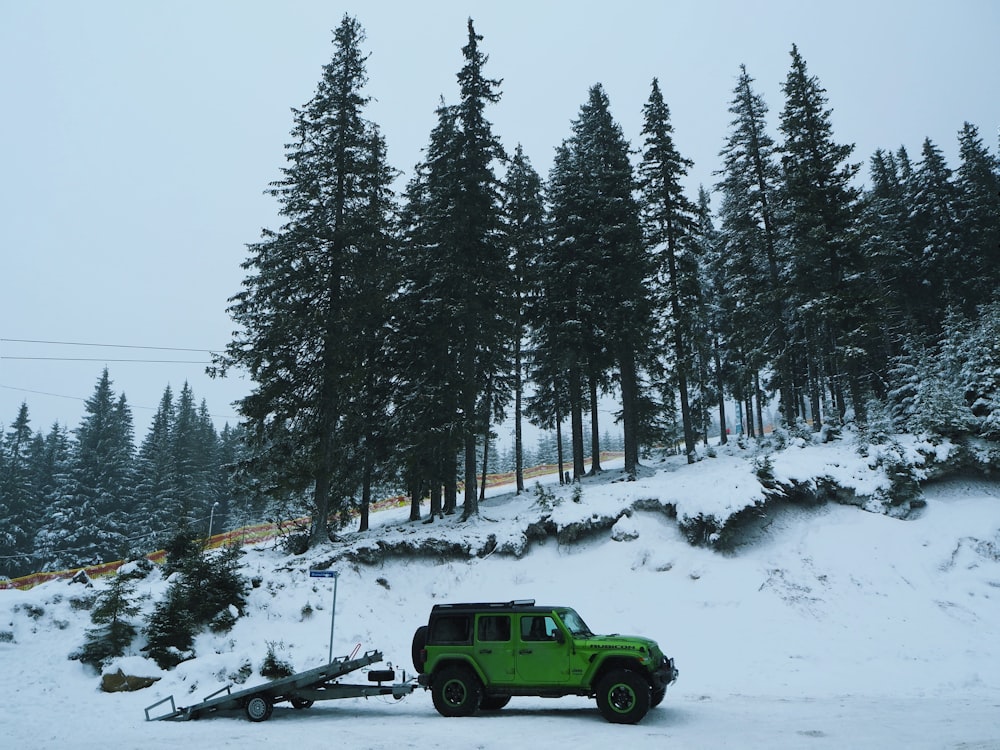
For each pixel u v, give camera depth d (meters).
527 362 37.22
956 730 9.10
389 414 28.73
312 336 24.41
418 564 23.47
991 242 36.75
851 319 28.34
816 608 17.72
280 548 25.69
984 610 16.66
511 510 29.39
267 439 24.09
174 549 19.27
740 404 54.59
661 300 30.73
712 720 10.30
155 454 65.38
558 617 11.27
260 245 24.11
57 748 9.01
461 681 11.30
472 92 28.36
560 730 9.61
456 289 27.16
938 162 39.47
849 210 28.25
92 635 14.57
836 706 11.39
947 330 29.64
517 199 35.81
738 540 21.09
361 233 25.08
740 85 34.47
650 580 20.69
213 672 13.63
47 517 57.75
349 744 8.85
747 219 33.78
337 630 17.77
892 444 23.39
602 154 32.84
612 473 34.06
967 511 20.81
